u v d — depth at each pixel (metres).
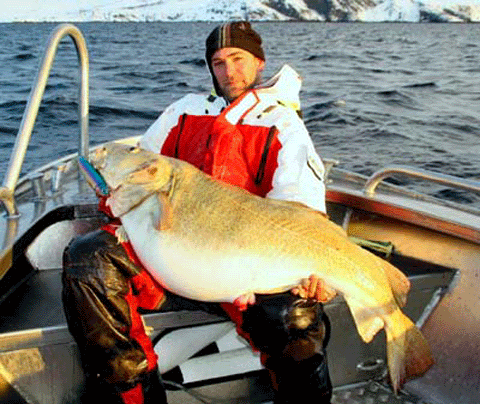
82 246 2.22
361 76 20.91
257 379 2.76
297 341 2.24
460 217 2.92
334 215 3.39
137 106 12.34
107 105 12.27
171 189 2.25
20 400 2.46
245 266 2.15
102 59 25.83
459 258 2.87
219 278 2.17
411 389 2.81
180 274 2.20
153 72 19.94
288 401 2.34
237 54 2.70
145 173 2.24
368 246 2.99
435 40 59.62
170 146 2.83
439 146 9.70
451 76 21.47
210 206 2.20
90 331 2.19
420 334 2.33
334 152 9.12
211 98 2.80
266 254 2.15
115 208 2.29
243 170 2.52
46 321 2.53
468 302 2.77
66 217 3.12
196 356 2.74
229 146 2.50
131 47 37.38
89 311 2.18
